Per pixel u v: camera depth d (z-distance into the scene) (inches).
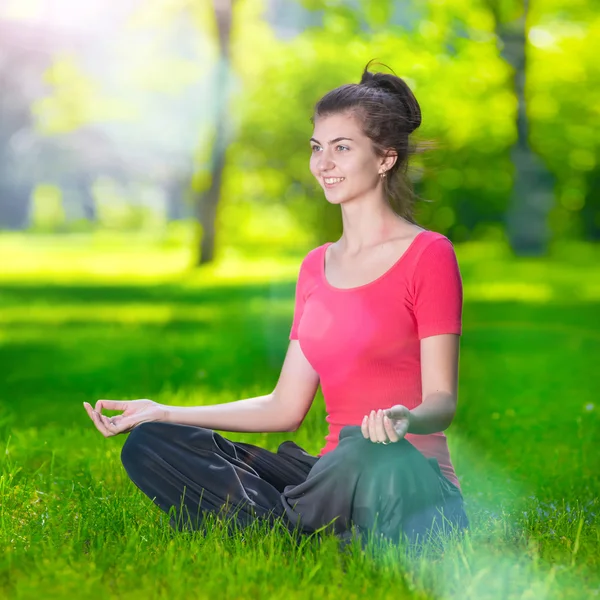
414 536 190.9
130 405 212.5
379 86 213.0
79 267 1718.8
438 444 202.7
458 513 200.1
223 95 1459.2
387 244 204.7
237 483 203.8
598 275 1425.9
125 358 623.2
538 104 1450.5
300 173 1445.6
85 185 3115.2
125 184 2810.0
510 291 1168.8
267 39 1451.8
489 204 1624.0
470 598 169.5
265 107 1424.7
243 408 218.7
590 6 1385.3
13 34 2164.1
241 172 1560.0
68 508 238.5
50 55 2113.7
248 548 190.2
